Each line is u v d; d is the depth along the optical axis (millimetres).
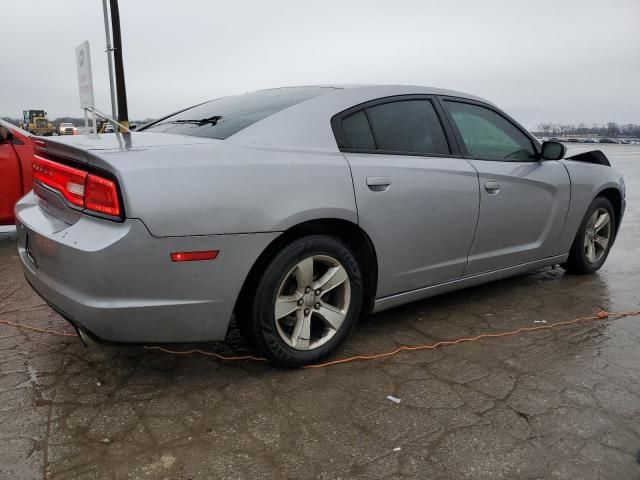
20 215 2871
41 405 2475
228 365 2893
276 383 2701
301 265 2695
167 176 2303
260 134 2719
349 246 3041
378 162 2984
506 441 2236
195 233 2330
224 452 2148
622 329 3473
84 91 6547
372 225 2902
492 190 3547
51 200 2666
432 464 2088
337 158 2834
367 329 3416
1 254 5355
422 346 3164
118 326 2295
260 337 2646
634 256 5496
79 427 2301
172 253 2305
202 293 2408
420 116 3359
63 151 2500
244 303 2641
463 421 2379
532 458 2129
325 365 2908
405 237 3092
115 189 2240
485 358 3018
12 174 5590
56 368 2844
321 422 2363
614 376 2818
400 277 3162
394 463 2092
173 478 1994
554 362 2973
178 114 3656
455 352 3092
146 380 2723
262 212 2482
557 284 4434
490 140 3736
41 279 2549
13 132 5711
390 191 2969
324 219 2748
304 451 2160
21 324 3449
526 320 3605
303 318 2781
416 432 2295
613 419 2408
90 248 2236
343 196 2756
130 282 2266
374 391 2637
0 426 2297
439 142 3393
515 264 3916
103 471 2023
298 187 2611
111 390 2619
